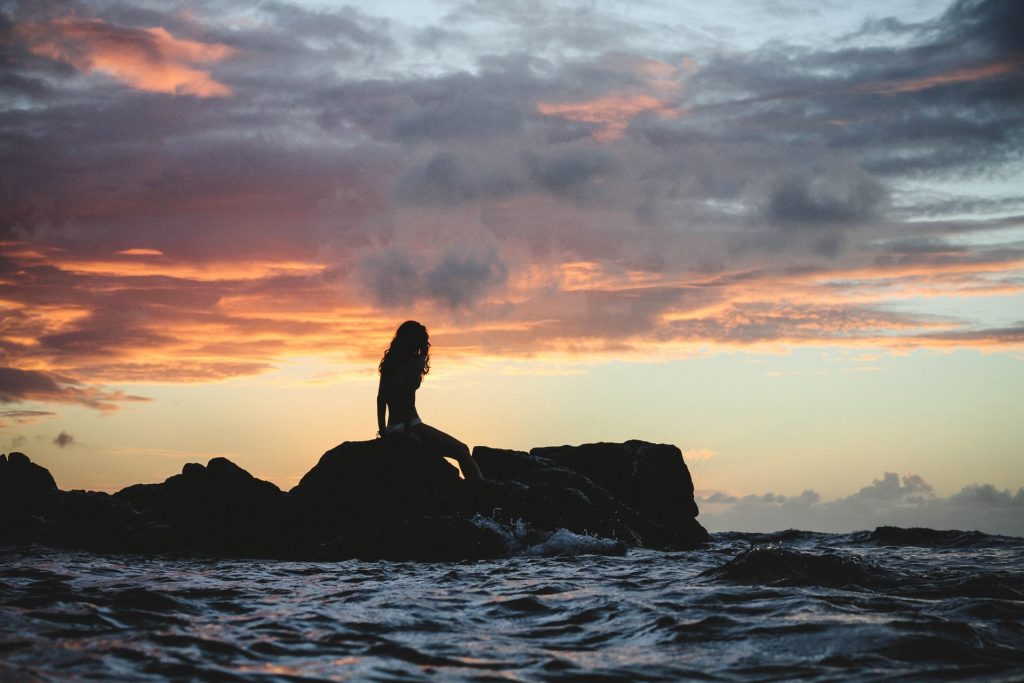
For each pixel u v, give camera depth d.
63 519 14.02
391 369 15.20
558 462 17.55
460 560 12.33
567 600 7.39
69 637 5.31
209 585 8.60
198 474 15.11
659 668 4.88
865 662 4.89
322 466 14.68
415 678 4.61
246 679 4.46
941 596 7.50
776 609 6.57
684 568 10.34
